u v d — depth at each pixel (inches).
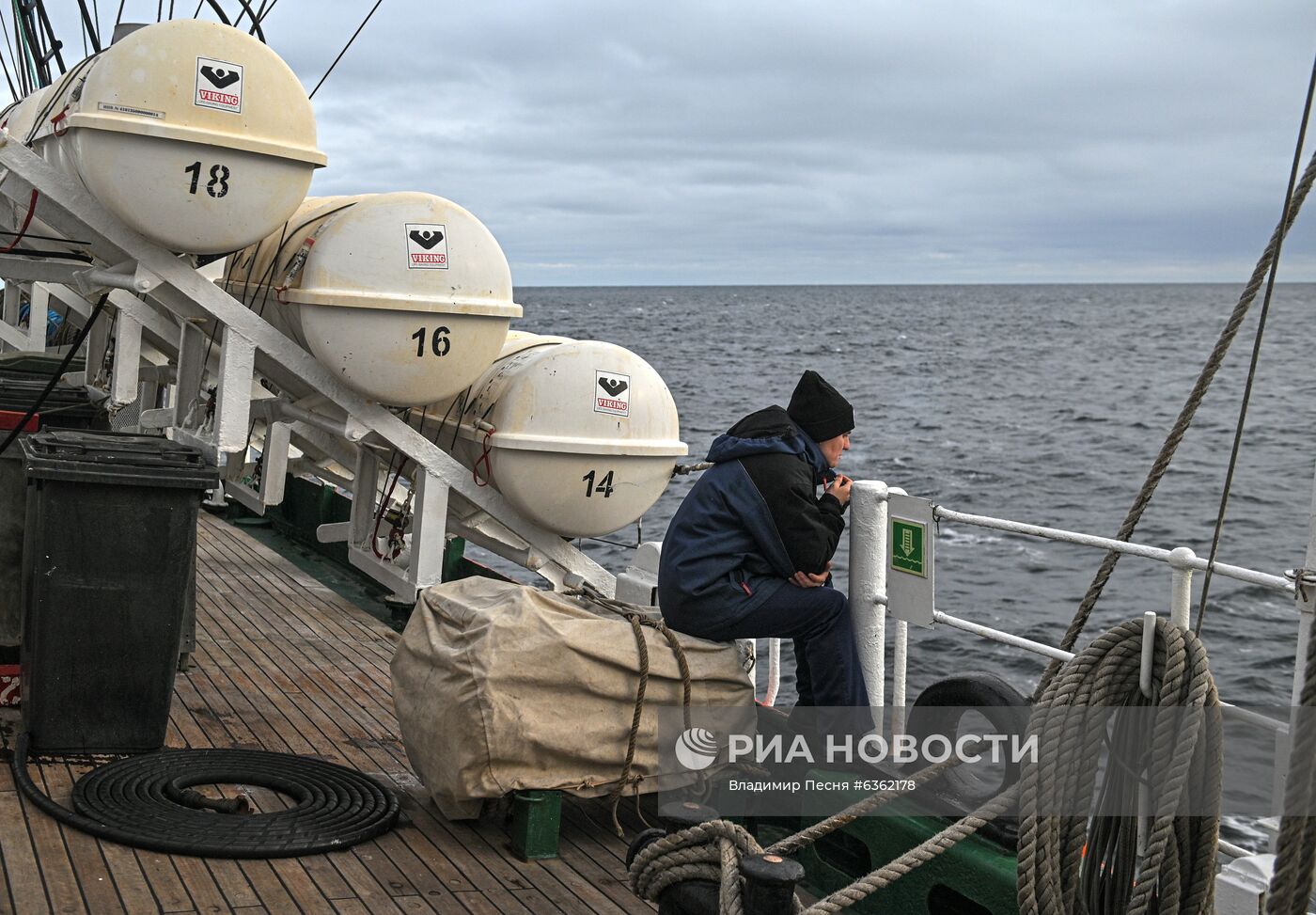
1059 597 729.6
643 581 233.0
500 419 250.1
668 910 130.6
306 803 176.1
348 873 158.6
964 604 708.7
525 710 166.4
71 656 184.4
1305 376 2883.9
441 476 257.3
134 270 238.1
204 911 143.6
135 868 152.7
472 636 169.5
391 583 273.7
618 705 172.2
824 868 167.2
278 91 228.2
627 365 254.7
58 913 139.9
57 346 471.5
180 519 186.5
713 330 5201.8
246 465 406.0
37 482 183.5
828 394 188.5
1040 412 2010.3
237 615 296.0
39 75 459.5
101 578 184.1
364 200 243.4
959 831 124.2
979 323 6304.1
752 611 176.7
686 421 1779.0
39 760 183.6
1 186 263.9
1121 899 126.3
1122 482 1266.0
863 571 186.1
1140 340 4623.5
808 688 190.2
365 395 244.7
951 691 153.1
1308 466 1382.9
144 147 218.8
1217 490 1213.1
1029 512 1104.2
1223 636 625.9
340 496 370.0
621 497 254.5
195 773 181.5
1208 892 117.0
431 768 170.9
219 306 239.0
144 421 355.3
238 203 226.5
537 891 158.2
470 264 243.0
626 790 172.4
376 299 234.8
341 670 254.4
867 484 185.6
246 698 231.3
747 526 178.2
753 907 115.6
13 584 208.1
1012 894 138.3
